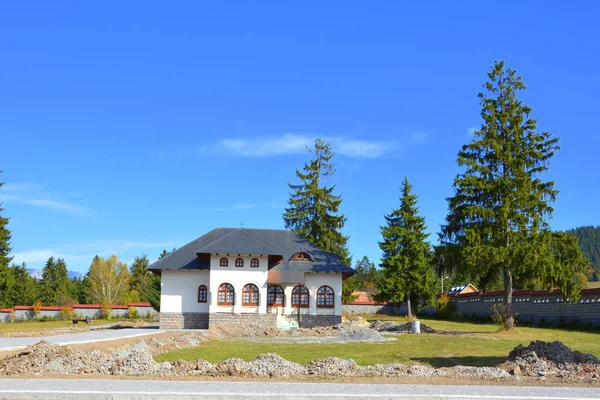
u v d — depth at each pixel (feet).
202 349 99.71
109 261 332.80
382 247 221.66
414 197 227.61
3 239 216.33
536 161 140.87
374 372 63.26
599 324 145.48
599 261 553.23
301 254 173.99
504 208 132.67
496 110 142.61
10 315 232.12
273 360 68.18
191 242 177.17
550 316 167.63
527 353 71.26
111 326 180.55
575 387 53.36
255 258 162.91
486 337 122.21
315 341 119.34
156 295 229.86
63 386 49.26
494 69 143.43
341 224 227.40
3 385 49.75
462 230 141.28
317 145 234.38
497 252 131.23
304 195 229.25
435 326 172.86
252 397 45.47
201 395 45.29
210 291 160.66
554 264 130.62
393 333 137.90
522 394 48.42
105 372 61.98
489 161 142.72
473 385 54.03
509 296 140.15
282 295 168.86
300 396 45.70
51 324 210.18
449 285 321.32
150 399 45.06
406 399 46.09
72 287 358.02
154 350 90.17
